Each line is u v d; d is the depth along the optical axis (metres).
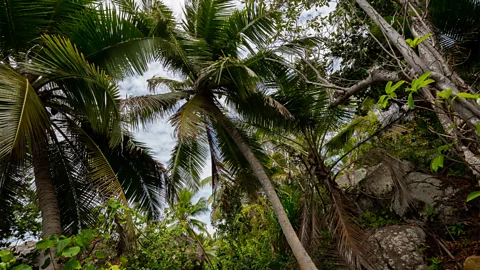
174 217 6.61
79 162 7.04
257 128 8.37
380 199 7.82
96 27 5.81
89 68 5.01
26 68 4.80
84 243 2.68
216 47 7.50
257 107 7.46
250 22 7.12
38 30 5.61
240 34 7.30
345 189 8.92
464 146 2.83
